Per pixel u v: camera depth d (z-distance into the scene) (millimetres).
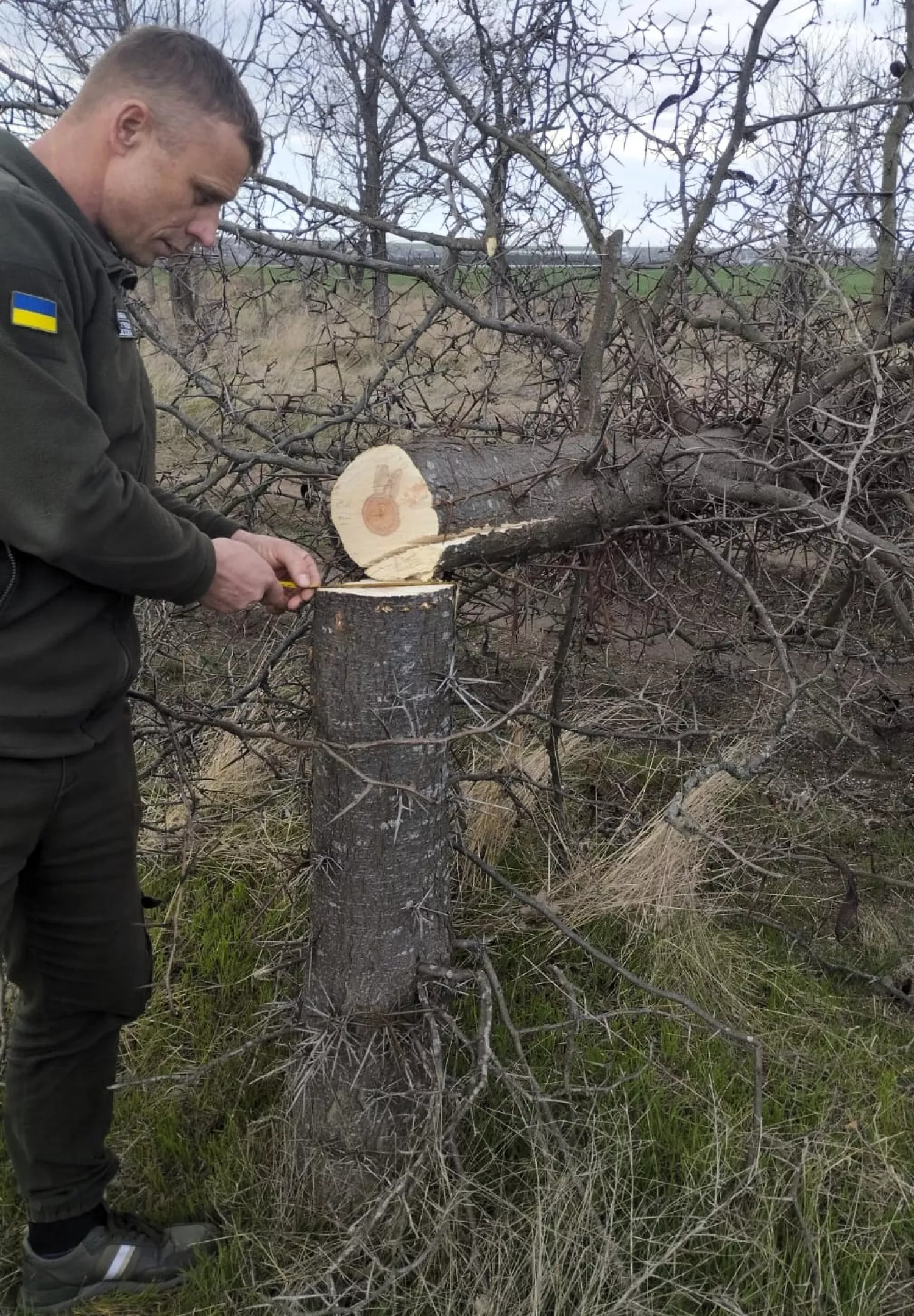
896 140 3131
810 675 3533
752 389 2371
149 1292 1762
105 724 1549
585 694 3486
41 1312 1732
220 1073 2156
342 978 1758
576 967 2449
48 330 1237
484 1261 1698
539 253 2756
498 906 2648
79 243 1354
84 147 1412
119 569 1316
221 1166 1968
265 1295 1687
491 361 2973
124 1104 2102
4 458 1213
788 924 2662
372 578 1631
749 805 3088
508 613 2393
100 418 1409
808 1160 1908
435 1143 1649
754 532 2301
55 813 1491
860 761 3352
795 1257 1744
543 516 1808
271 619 2641
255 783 2920
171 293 2973
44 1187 1690
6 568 1315
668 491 2025
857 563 2170
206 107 1394
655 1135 1991
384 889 1679
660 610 2770
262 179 2367
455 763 2408
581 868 2703
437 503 1648
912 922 2654
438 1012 1754
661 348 2533
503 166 2668
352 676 1584
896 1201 1883
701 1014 1862
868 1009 2373
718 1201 1829
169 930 1956
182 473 3174
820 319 2365
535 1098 1749
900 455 2137
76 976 1618
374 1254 1632
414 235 2457
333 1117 1810
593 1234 1718
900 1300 1731
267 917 2549
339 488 1639
